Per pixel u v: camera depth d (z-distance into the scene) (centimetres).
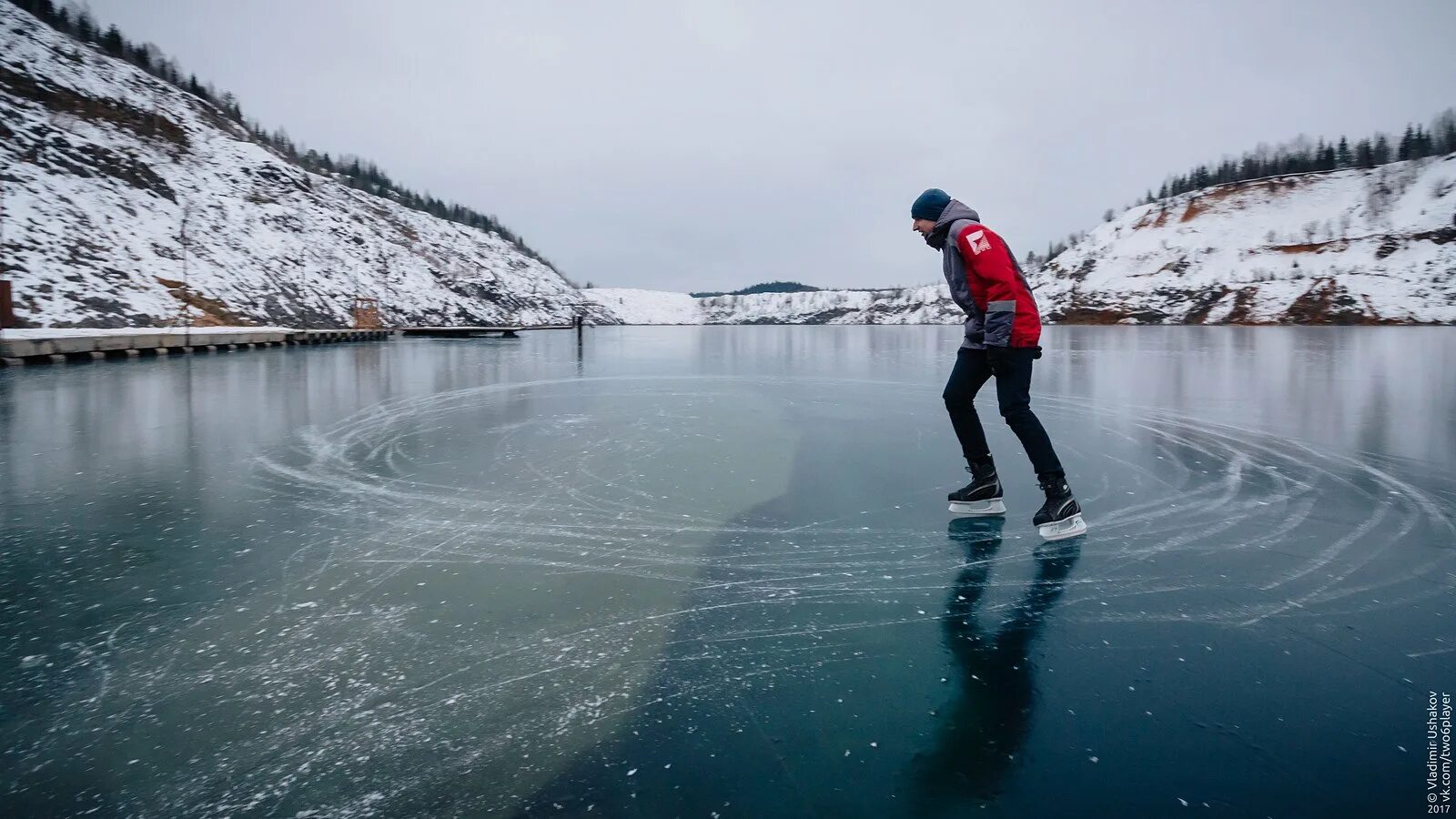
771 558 225
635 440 445
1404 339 2503
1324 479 335
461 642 164
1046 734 127
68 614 176
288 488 316
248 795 110
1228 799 108
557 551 232
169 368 1112
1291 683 145
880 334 4069
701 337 3409
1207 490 315
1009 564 219
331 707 135
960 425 276
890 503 294
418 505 288
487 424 511
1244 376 935
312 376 954
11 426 493
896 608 185
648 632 170
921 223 288
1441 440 439
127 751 120
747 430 490
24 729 126
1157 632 170
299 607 183
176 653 156
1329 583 201
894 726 130
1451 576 206
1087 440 441
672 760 120
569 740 125
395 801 109
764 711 136
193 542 236
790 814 106
